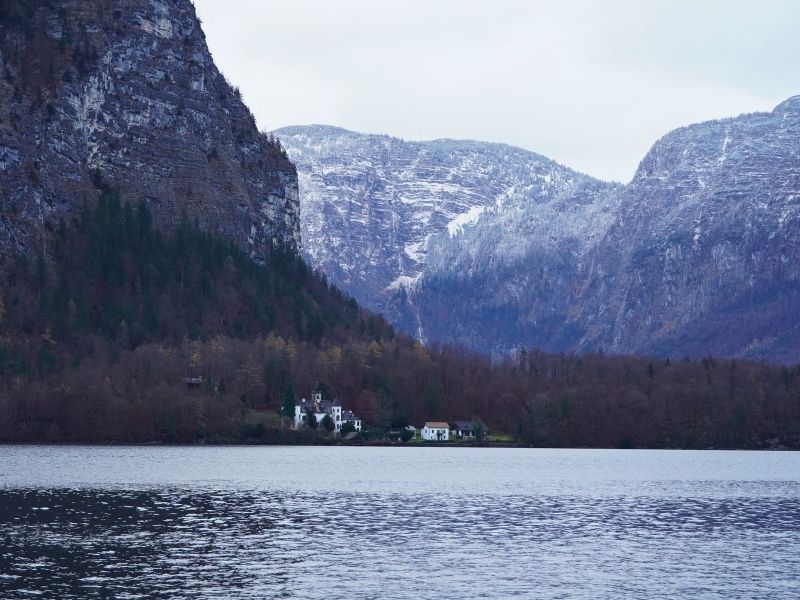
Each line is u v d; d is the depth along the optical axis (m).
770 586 137.88
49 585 131.00
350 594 130.25
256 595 128.88
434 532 174.38
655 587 136.75
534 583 137.88
